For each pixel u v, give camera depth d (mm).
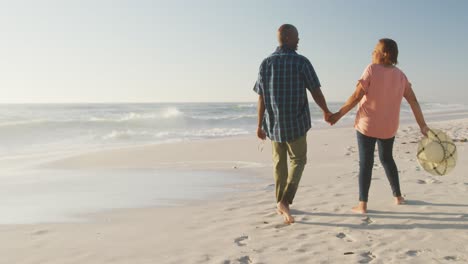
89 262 3000
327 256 2949
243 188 5902
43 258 3111
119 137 16984
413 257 2867
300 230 3586
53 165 9062
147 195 5586
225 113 40906
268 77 3721
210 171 7789
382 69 3736
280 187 3998
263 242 3314
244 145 12375
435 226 3494
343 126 21172
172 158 9992
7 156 10836
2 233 3811
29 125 18281
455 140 10320
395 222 3656
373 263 2795
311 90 3662
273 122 3793
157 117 24734
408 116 31734
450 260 2789
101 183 6711
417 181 5398
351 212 4047
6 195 5738
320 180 5992
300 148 3773
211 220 4094
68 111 45844
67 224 4129
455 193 4621
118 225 4043
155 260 3000
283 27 3736
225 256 3029
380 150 4109
